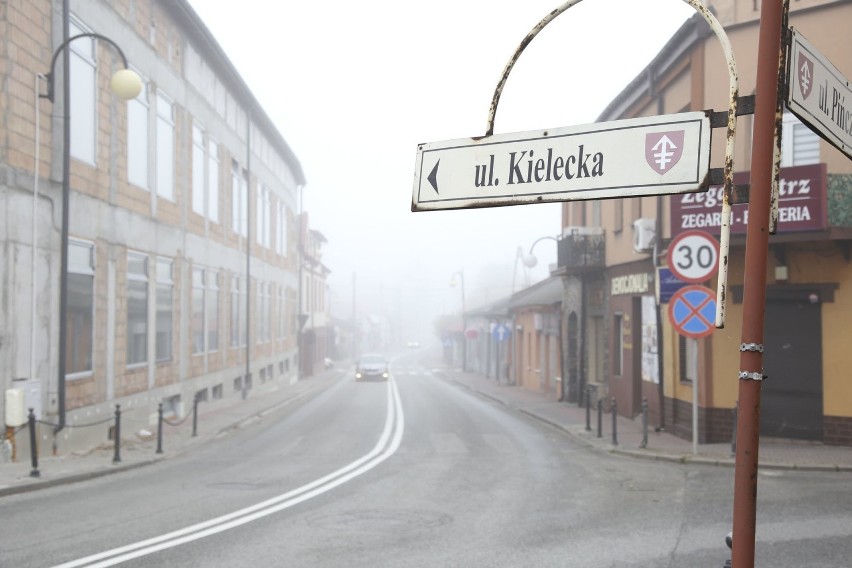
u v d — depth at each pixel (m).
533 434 18.50
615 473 12.12
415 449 15.68
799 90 2.54
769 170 2.48
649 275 18.58
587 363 25.33
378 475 12.17
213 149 26.14
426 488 10.90
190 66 23.20
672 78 16.92
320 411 26.12
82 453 14.62
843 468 11.72
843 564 6.73
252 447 16.53
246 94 29.83
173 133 21.50
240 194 30.70
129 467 13.16
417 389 39.19
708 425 14.96
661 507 9.34
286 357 42.78
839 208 13.19
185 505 9.66
